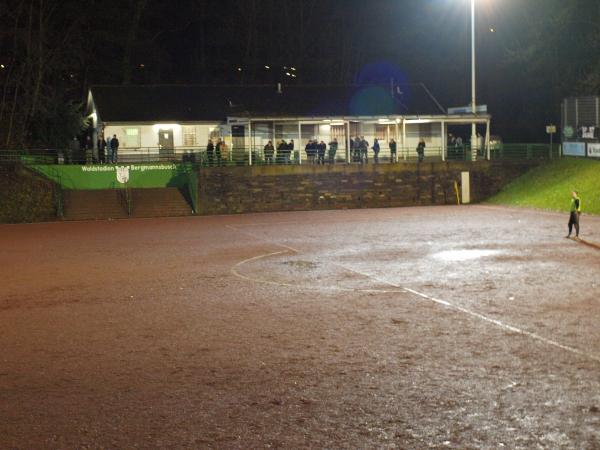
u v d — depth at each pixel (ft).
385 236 115.85
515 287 70.03
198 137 205.67
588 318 56.29
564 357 45.75
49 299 69.62
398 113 211.41
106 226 146.20
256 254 97.71
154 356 48.29
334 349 48.96
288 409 37.58
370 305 63.10
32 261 96.68
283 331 54.39
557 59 225.15
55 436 34.71
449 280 74.74
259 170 173.99
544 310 59.52
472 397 38.65
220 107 209.97
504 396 38.70
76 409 38.29
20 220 160.04
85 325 58.03
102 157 183.73
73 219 162.81
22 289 75.56
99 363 46.91
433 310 60.44
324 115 207.21
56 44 230.48
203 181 171.22
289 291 70.64
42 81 225.76
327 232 123.85
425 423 35.24
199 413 37.32
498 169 187.11
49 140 208.85
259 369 44.78
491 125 255.91
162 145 203.92
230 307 63.77
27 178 165.68
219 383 42.16
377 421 35.65
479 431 34.12
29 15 213.05
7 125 208.33
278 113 207.62
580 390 39.37
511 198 178.29
